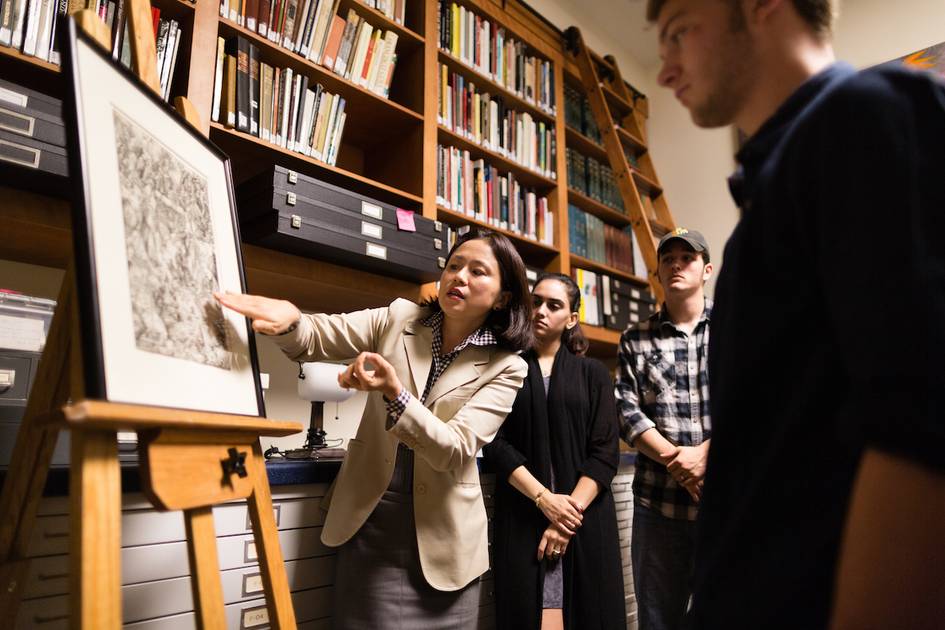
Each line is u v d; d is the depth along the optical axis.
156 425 0.60
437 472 1.16
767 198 0.50
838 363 0.45
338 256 1.73
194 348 0.76
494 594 1.44
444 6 2.39
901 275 0.37
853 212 0.40
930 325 0.36
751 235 0.52
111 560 0.54
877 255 0.38
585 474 1.54
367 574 1.13
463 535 1.15
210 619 0.66
